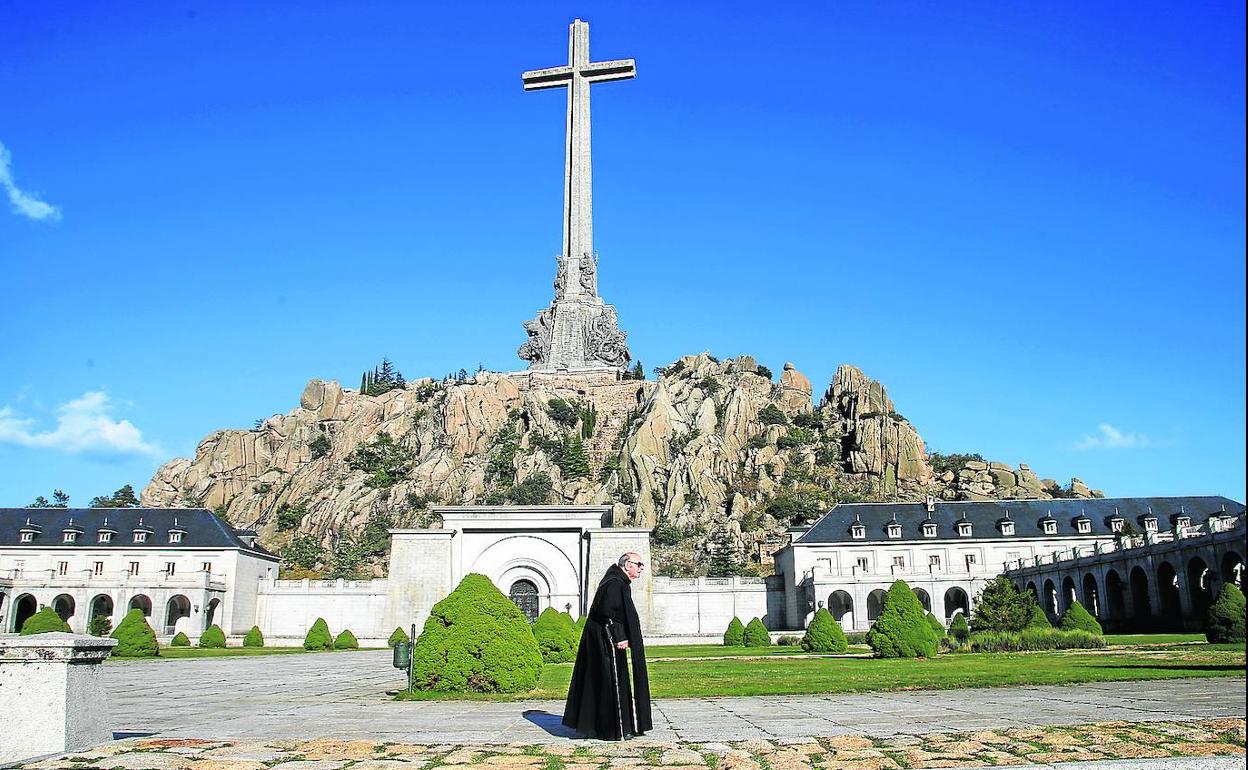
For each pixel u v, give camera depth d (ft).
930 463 621.31
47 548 370.12
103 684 55.06
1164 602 265.54
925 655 161.38
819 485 597.11
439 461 612.70
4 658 50.19
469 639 97.40
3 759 48.52
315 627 292.20
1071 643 178.29
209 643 304.30
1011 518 381.19
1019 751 47.62
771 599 367.86
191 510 391.86
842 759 46.47
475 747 52.39
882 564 369.30
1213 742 48.83
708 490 567.18
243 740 56.39
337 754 50.03
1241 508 381.60
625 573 57.31
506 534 348.79
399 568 338.13
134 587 347.15
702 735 56.54
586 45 640.99
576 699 56.18
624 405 652.89
